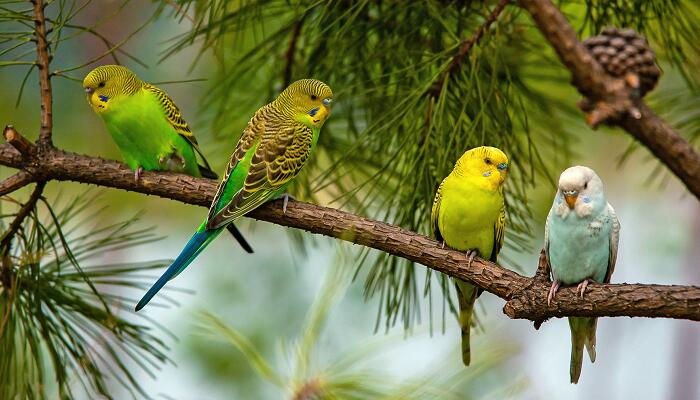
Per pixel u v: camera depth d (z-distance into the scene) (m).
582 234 7.16
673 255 15.76
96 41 14.86
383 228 6.81
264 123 7.78
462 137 7.66
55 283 7.23
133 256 14.57
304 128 7.79
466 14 7.73
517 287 6.46
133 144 8.24
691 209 15.70
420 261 6.78
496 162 7.32
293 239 10.96
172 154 8.30
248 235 14.21
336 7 7.30
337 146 8.73
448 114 7.39
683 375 16.88
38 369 6.86
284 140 7.64
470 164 7.37
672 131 4.02
